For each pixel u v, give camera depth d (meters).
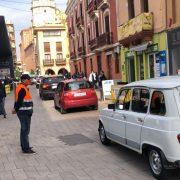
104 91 22.72
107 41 32.16
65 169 7.80
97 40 35.56
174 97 6.36
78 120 15.07
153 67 23.39
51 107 21.80
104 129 9.58
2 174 7.75
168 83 6.65
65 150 9.60
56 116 17.02
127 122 7.85
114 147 9.60
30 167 8.15
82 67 48.38
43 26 93.06
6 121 16.17
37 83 51.50
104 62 35.94
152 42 22.86
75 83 17.98
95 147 9.73
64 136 11.61
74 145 10.14
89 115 16.39
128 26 25.22
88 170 7.63
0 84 17.39
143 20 22.58
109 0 32.19
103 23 34.97
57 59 93.69
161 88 6.66
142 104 7.38
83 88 17.92
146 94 7.24
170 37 20.53
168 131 6.23
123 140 8.20
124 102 8.30
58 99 18.80
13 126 14.45
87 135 11.52
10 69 48.72
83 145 10.07
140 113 7.38
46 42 93.56
